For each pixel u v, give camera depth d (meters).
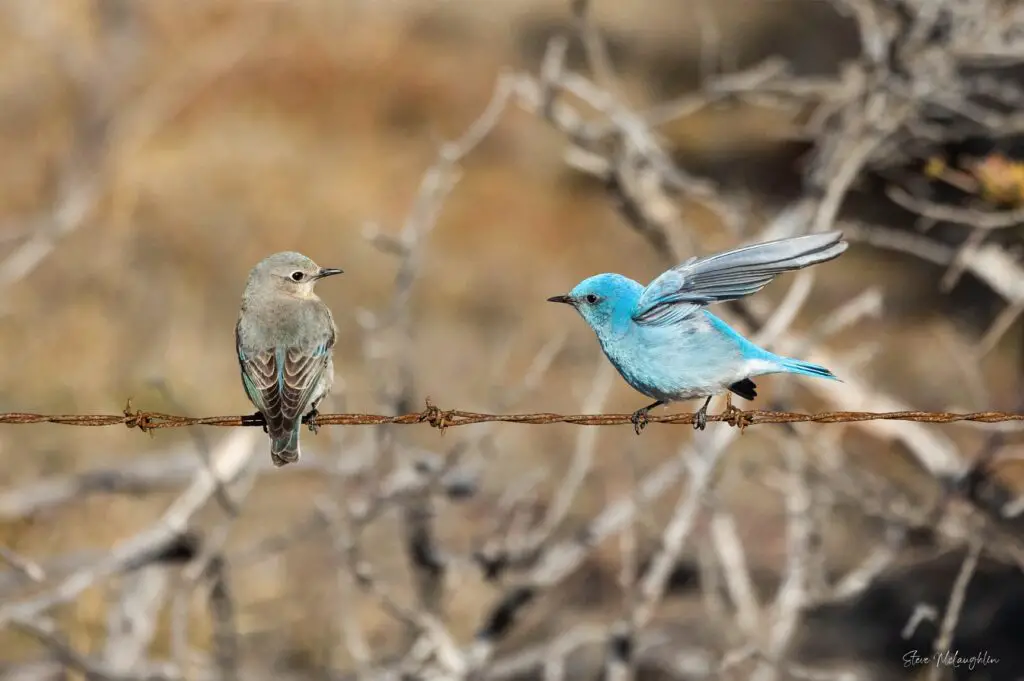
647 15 33.28
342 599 11.72
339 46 31.80
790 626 11.66
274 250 24.48
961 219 11.63
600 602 15.74
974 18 13.27
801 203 13.70
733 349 7.96
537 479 13.29
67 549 14.61
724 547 11.90
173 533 12.13
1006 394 20.91
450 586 12.66
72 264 21.91
